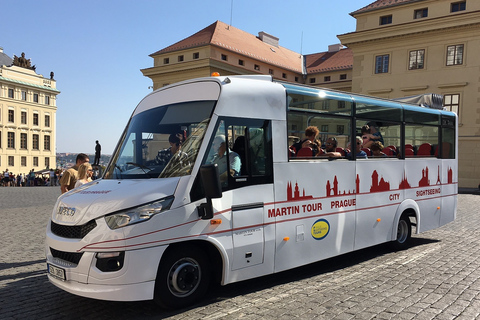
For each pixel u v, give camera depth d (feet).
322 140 20.83
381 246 27.20
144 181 15.78
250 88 17.61
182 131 16.71
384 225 24.03
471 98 99.50
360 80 117.08
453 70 101.81
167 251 15.11
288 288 18.29
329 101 20.86
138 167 16.74
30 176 149.79
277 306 15.90
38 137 240.73
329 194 20.43
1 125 219.41
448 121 30.14
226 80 17.11
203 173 14.52
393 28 109.40
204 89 17.20
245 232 16.72
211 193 14.47
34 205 54.95
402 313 15.12
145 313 15.34
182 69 161.48
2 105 220.02
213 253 16.38
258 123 17.54
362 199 22.43
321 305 15.99
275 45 203.31
